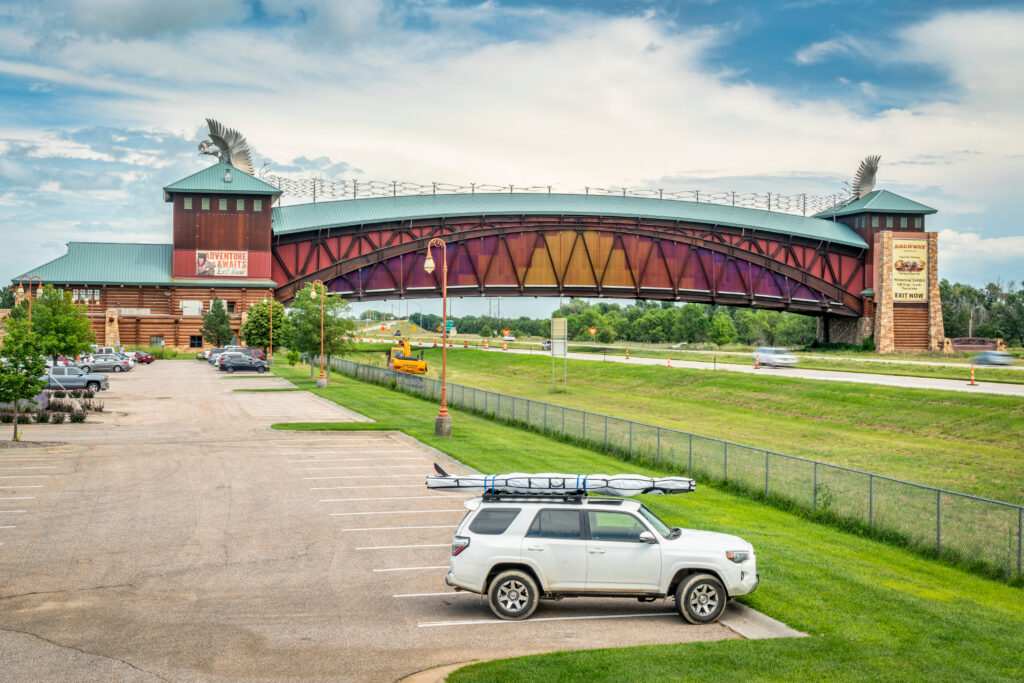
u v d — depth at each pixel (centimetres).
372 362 10062
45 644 1341
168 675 1218
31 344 3419
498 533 1547
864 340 12812
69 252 10719
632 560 1520
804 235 12350
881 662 1292
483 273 11462
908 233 12644
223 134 11081
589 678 1201
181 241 10462
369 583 1714
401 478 2822
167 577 1725
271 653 1320
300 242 10962
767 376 7188
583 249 11706
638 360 10294
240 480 2766
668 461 3378
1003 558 2016
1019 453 4128
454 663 1291
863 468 3831
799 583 1727
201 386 6744
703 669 1245
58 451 3300
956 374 7325
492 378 9381
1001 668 1288
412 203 11369
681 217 11850
